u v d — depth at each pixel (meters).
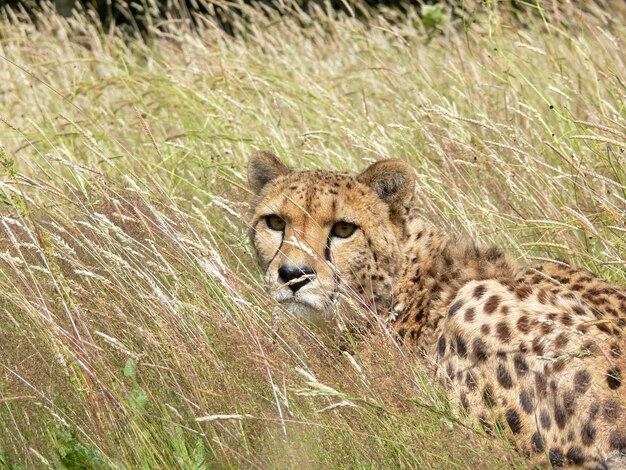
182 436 8.76
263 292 10.23
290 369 8.77
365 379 8.60
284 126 14.98
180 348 9.02
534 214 11.88
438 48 19.56
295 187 10.34
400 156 13.93
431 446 8.01
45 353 9.30
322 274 9.84
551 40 15.48
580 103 13.95
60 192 10.28
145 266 10.28
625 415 7.85
